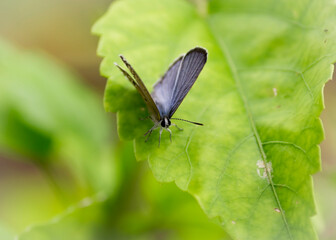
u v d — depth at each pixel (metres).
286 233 0.17
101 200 0.22
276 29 0.20
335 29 0.19
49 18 0.41
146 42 0.20
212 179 0.18
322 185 0.25
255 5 0.20
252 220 0.18
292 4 0.20
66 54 0.40
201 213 0.23
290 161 0.18
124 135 0.19
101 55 0.19
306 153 0.18
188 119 0.19
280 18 0.20
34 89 0.24
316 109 0.18
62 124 0.24
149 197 0.22
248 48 0.20
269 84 0.19
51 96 0.25
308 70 0.19
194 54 0.19
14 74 0.24
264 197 0.18
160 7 0.20
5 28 0.42
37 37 0.41
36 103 0.24
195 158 0.18
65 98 0.25
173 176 0.18
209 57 0.20
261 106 0.19
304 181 0.17
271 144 0.18
